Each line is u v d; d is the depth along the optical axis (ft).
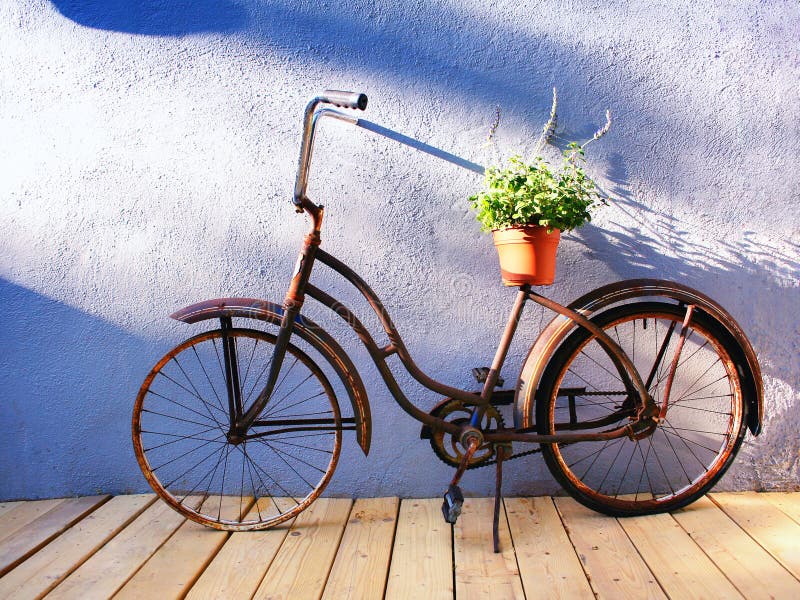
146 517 7.20
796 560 5.90
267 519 6.89
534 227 6.32
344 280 7.45
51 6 7.25
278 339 6.50
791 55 7.14
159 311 7.57
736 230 7.32
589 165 7.29
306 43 7.22
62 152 7.40
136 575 5.96
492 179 6.52
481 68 7.20
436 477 7.59
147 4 7.23
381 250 7.41
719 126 7.23
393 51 7.20
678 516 6.95
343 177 7.33
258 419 7.41
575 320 6.71
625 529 6.68
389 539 6.55
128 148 7.39
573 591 5.53
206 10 7.22
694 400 7.55
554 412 7.54
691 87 7.19
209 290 7.53
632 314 6.97
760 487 7.52
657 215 7.33
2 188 7.45
